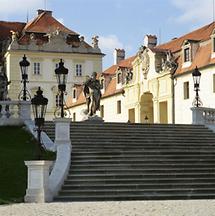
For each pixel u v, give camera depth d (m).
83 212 15.51
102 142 27.03
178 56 51.31
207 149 27.56
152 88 53.72
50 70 81.75
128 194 20.62
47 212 15.62
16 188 20.19
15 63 80.00
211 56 45.34
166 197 20.50
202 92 45.66
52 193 19.84
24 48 80.50
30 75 80.62
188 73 47.53
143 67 55.56
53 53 81.94
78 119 73.19
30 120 30.08
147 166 23.58
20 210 16.27
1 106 30.09
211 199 20.34
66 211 15.84
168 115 50.72
